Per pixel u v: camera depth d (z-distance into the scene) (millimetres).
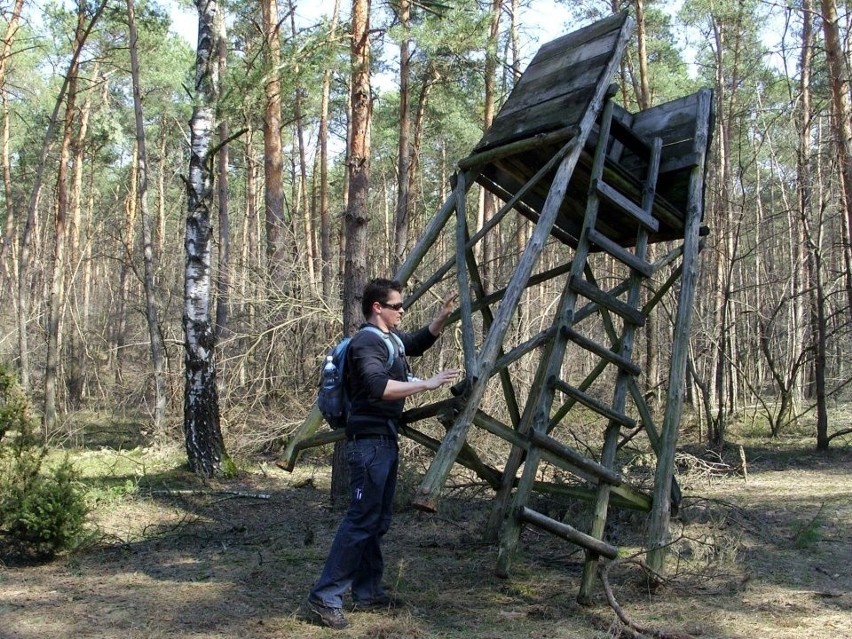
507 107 6613
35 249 31109
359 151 9258
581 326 20406
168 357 17312
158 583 5688
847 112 12602
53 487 6633
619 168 6188
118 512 8312
